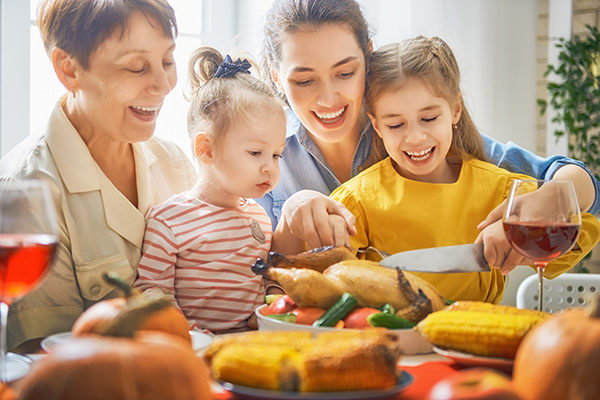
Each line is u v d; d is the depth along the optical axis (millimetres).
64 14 1117
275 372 570
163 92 1176
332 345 589
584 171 1393
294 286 828
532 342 513
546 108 3232
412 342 763
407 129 1356
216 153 1276
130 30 1107
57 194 1180
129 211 1233
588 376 469
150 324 671
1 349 643
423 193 1392
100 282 1186
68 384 436
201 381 483
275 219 1589
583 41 3076
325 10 1337
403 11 2777
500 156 1570
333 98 1364
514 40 3186
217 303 1231
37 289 1176
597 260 2852
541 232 851
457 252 1004
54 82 2268
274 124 1276
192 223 1258
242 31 2699
